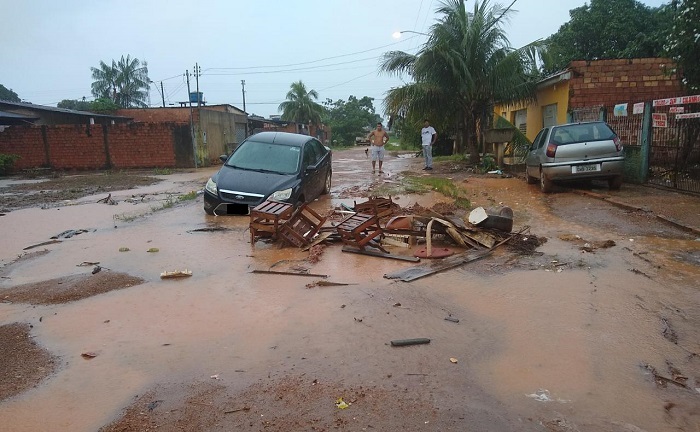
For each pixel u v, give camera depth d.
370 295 4.97
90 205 11.70
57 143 24.73
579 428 2.83
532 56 18.55
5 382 3.43
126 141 24.67
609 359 3.59
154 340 4.05
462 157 22.55
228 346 3.91
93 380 3.44
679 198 9.61
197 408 3.08
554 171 10.73
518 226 7.97
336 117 87.62
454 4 18.91
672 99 10.59
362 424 2.88
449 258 6.20
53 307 4.84
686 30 11.16
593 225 7.87
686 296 4.77
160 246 7.27
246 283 5.46
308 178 10.02
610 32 24.89
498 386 3.26
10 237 8.16
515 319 4.32
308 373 3.47
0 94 60.62
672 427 2.83
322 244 7.07
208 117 26.34
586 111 14.65
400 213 8.24
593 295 4.85
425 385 3.28
